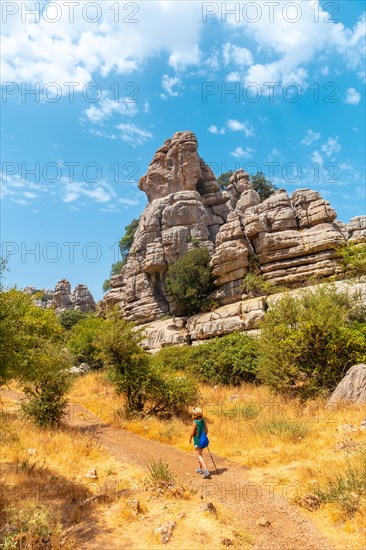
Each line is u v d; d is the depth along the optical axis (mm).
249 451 10852
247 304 28891
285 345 17812
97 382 26719
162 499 7570
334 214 31125
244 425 13117
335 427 11922
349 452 9367
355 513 6574
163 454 11336
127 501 7348
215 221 48844
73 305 71500
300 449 10109
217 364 22688
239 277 32906
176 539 5902
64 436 12367
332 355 16953
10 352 8500
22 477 8750
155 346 33000
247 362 21859
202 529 6172
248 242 33562
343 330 17141
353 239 33156
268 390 18250
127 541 5996
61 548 5770
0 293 8633
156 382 16812
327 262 29344
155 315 41406
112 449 11883
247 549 5781
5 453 10422
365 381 14523
